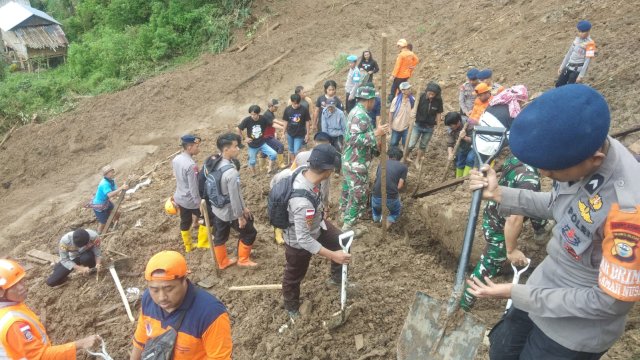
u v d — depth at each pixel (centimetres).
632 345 379
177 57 1966
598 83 857
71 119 1586
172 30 2002
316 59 1730
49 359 357
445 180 823
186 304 301
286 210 447
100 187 824
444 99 1138
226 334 309
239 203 579
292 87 1617
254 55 1795
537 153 198
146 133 1493
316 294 538
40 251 849
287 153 1113
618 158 201
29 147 1512
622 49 929
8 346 340
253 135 935
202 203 585
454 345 297
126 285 659
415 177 852
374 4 1964
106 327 591
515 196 275
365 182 648
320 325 496
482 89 737
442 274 579
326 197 694
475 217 285
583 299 214
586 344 228
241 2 2031
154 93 1636
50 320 625
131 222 849
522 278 546
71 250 660
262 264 644
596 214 204
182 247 721
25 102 1803
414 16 1856
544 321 242
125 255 718
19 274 351
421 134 884
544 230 550
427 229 688
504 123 497
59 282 666
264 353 481
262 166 1007
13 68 2444
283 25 1958
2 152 1530
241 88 1633
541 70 1046
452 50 1384
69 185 1337
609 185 200
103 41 2038
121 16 2191
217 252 628
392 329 482
